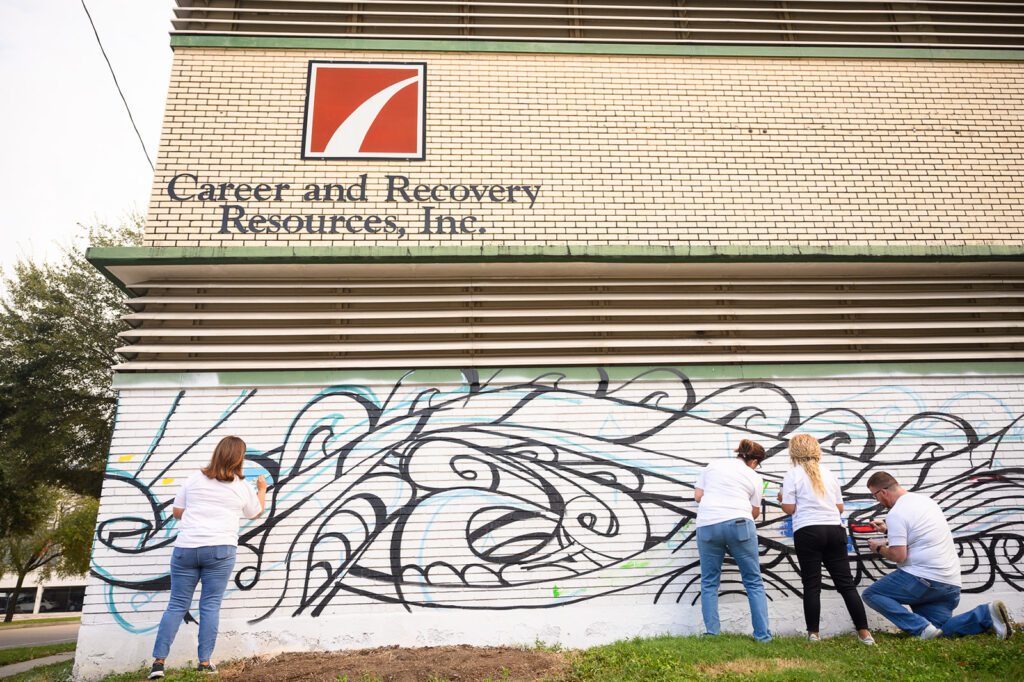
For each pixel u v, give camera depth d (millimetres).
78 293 16500
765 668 4883
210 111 7566
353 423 6668
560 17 8477
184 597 5527
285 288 7113
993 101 8445
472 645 6137
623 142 7914
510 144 7789
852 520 6750
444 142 7727
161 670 5273
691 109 8117
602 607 6340
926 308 7473
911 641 5559
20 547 35875
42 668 7715
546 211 7578
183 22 7984
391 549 6344
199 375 6695
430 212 7453
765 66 8391
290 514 6375
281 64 7840
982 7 9117
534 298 7258
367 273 7266
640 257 7184
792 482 6117
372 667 5258
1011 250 7418
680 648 5477
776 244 7473
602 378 6973
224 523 5699
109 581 6078
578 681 4844
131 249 6801
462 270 7301
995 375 7254
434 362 6918
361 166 7531
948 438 7035
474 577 6324
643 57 8320
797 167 7957
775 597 6480
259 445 6543
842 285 7633
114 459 6395
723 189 7805
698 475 6719
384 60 8000
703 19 8555
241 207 7250
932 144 8188
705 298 7395
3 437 14734
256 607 6113
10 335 15367
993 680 4500
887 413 7070
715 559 5992
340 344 6910
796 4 8883
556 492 6613
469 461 6637
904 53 8539
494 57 8148
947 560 5855
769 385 7078
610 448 6773
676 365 7070
